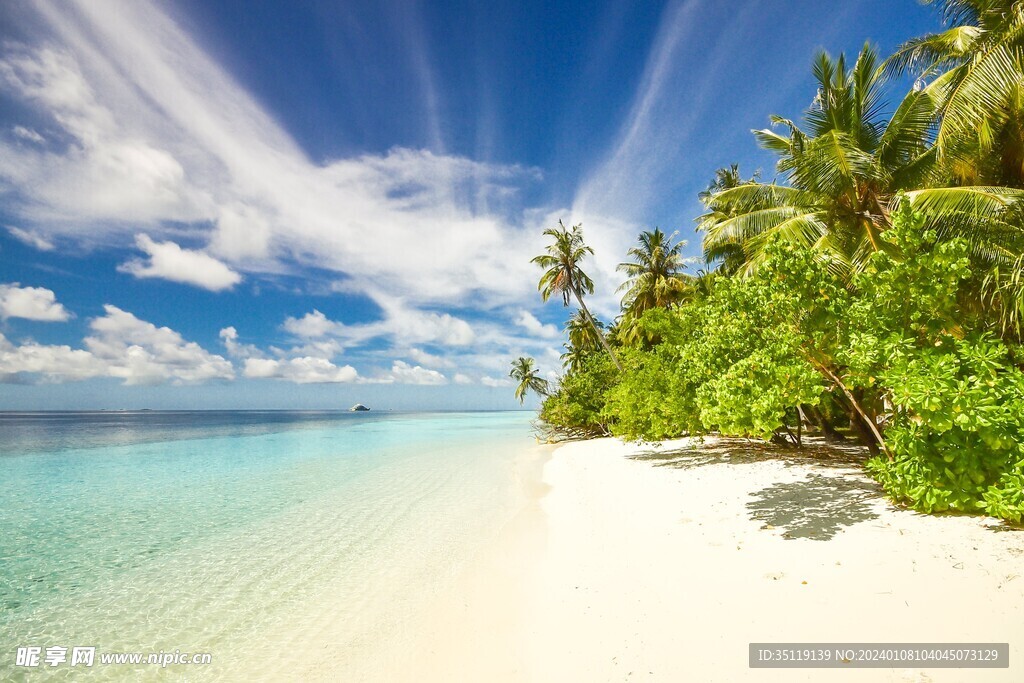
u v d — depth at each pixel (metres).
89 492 14.95
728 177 27.42
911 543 5.36
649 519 8.16
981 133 9.85
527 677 4.14
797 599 4.50
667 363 15.98
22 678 4.70
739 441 16.52
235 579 7.23
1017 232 9.78
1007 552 4.77
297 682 4.46
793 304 7.48
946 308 6.79
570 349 47.19
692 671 3.71
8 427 69.19
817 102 15.07
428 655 4.77
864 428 10.59
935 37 11.66
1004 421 5.60
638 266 32.69
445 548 8.35
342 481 16.42
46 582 7.28
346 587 6.77
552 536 8.45
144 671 4.79
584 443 25.89
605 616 4.96
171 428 63.94
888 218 12.59
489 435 43.34
